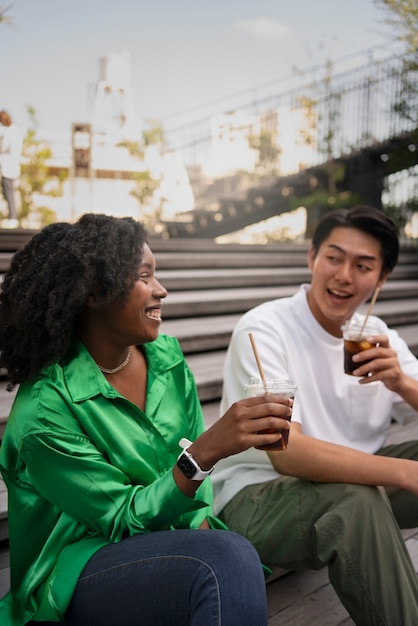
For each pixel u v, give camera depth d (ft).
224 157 41.70
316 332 7.42
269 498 6.68
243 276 19.12
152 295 5.14
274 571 7.66
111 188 37.52
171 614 4.65
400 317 18.51
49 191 35.37
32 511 5.10
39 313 4.85
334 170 34.37
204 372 12.20
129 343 5.29
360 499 5.95
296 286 20.68
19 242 17.92
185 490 4.76
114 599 4.71
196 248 22.82
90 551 4.88
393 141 31.53
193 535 4.81
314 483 6.44
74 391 5.00
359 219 7.22
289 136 38.63
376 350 6.96
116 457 5.09
